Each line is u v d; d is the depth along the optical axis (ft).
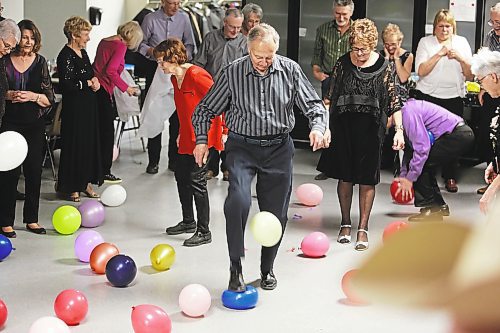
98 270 15.80
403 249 1.00
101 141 24.90
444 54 23.40
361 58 17.19
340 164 17.95
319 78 26.37
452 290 0.98
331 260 16.99
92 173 22.50
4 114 17.89
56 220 18.84
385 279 1.00
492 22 24.13
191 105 17.12
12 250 17.44
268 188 13.85
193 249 17.69
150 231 19.39
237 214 13.62
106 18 37.55
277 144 13.71
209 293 14.17
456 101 23.98
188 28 27.35
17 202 22.40
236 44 24.23
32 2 35.73
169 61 16.89
